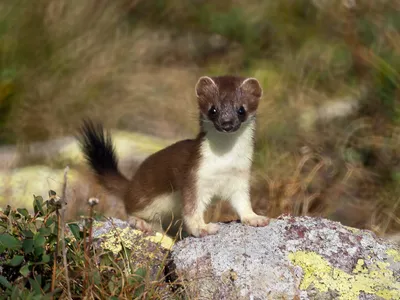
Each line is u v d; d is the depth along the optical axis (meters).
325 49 15.91
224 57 18.00
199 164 8.97
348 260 7.88
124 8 18.19
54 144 14.32
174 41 18.81
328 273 7.70
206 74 17.47
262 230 8.30
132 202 9.97
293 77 15.81
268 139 13.35
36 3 15.05
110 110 15.51
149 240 8.59
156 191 9.62
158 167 9.62
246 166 9.05
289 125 13.80
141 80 16.45
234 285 7.56
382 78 13.24
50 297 6.83
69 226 7.58
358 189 12.03
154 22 19.02
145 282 7.46
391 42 13.70
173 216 9.41
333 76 15.18
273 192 11.30
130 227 8.88
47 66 15.04
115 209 11.18
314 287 7.59
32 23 14.95
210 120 9.08
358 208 11.55
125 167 13.37
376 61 13.57
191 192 9.01
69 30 15.59
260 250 7.90
